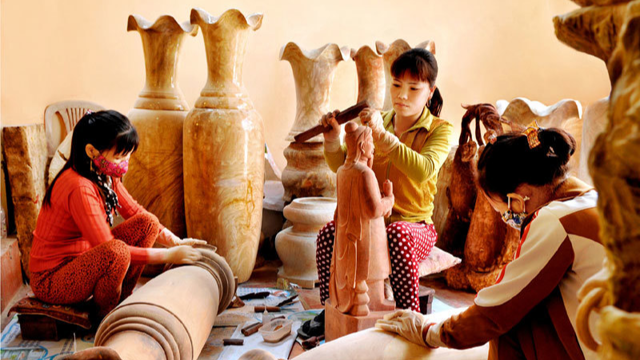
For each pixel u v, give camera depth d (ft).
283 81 17.20
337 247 8.54
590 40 2.31
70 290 9.34
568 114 11.53
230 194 12.14
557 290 5.20
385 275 8.57
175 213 13.30
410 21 17.21
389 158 9.37
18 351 9.12
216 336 9.83
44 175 14.21
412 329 6.77
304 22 16.99
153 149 12.96
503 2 17.10
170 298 8.18
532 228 5.24
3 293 11.22
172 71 13.29
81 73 16.51
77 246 9.64
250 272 12.97
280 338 9.55
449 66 17.44
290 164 14.55
